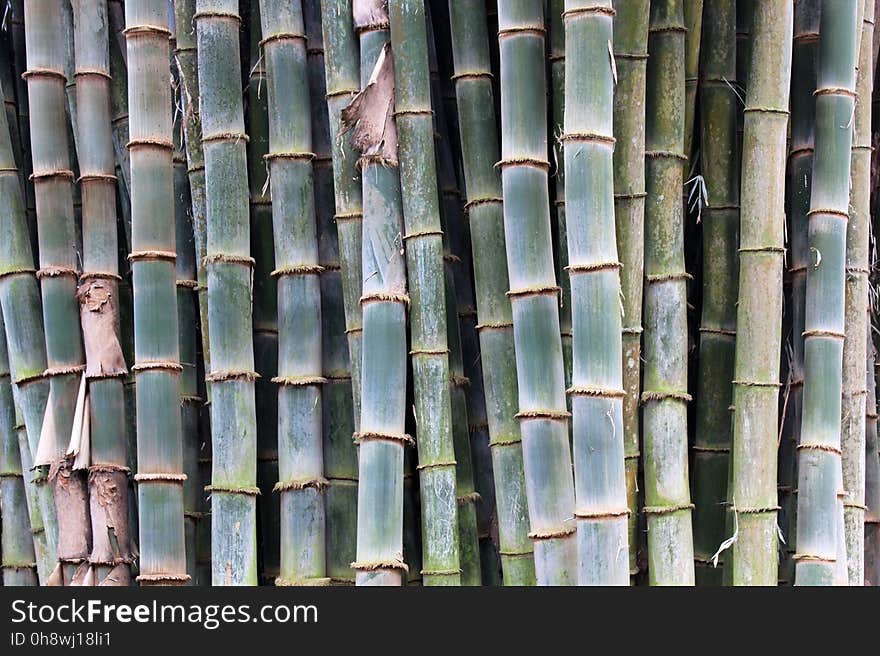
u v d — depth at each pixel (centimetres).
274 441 188
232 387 174
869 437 200
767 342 171
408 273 173
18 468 206
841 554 172
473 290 188
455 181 189
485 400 180
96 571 177
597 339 158
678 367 174
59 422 184
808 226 179
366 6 176
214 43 179
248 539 173
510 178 166
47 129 190
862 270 185
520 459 171
